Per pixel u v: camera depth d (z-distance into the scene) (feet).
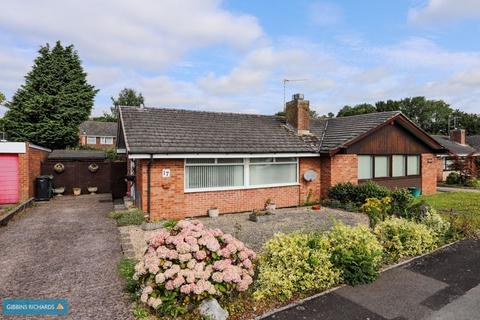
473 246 26.25
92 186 62.39
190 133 42.11
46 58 96.07
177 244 15.39
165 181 36.55
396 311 15.66
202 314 14.19
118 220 33.91
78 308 15.75
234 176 41.88
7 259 22.94
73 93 96.78
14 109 91.45
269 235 29.78
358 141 49.70
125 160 57.82
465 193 61.57
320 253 18.71
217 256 15.76
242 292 16.26
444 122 232.73
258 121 53.47
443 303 16.52
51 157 63.31
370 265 19.30
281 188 45.83
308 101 52.95
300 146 47.80
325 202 46.68
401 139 56.85
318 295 17.30
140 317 14.66
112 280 19.20
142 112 44.52
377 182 53.57
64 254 24.04
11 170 46.29
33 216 38.86
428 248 25.18
